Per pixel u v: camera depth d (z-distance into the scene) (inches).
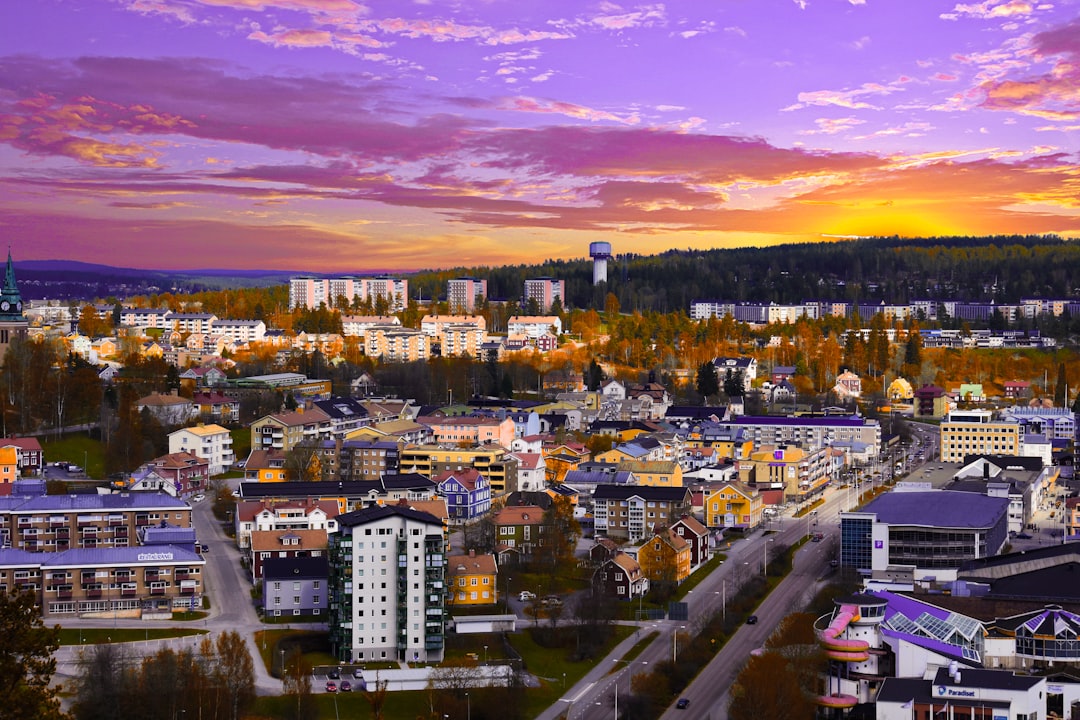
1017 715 7731.3
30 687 4217.5
